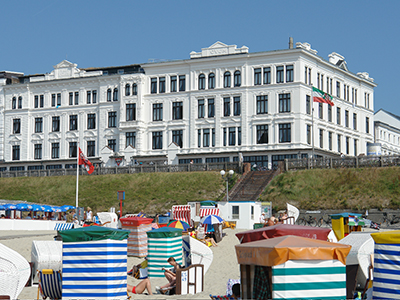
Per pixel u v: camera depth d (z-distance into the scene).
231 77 66.94
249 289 11.84
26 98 77.69
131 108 71.00
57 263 17.77
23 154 77.19
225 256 26.19
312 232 13.38
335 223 28.31
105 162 70.81
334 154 67.00
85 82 74.69
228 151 65.19
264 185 52.62
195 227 36.34
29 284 17.55
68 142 75.06
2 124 78.81
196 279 17.14
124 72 73.62
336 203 46.41
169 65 70.00
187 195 55.06
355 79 75.25
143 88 71.00
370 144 61.69
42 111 76.81
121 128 70.69
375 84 79.06
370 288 13.15
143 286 16.62
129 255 25.55
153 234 20.39
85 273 13.35
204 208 39.50
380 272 11.88
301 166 53.59
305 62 64.62
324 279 11.02
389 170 47.56
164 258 20.23
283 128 63.88
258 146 64.62
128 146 69.94
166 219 40.66
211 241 29.67
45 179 64.50
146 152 70.31
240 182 55.00
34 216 53.91
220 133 66.56
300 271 10.95
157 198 55.62
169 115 69.56
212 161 66.31
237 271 21.83
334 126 69.12
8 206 42.97
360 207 45.12
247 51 66.44
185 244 20.14
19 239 31.17
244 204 41.22
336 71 70.81
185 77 69.38
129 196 56.94
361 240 14.19
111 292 13.25
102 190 59.41
